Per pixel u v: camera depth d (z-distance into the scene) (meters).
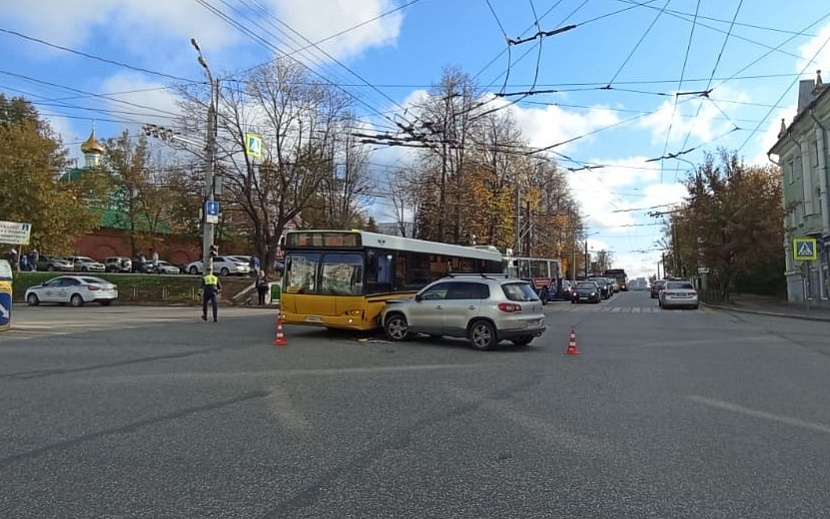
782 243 35.03
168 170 49.34
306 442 6.02
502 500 4.54
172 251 66.19
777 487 4.81
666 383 9.38
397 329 14.93
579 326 20.28
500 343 14.91
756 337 16.53
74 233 46.94
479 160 44.78
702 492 4.71
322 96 38.28
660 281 52.28
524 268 39.97
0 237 35.22
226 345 13.77
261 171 38.88
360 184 49.59
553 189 59.25
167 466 5.29
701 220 35.28
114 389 8.57
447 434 6.34
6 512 4.29
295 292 15.89
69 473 5.10
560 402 7.93
